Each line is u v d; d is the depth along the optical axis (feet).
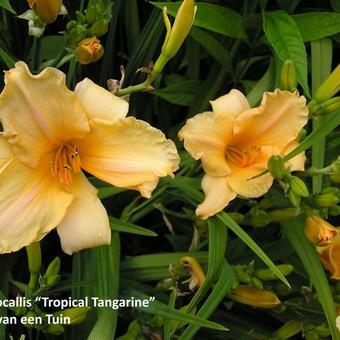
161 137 2.07
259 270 2.30
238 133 2.26
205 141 2.22
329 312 2.27
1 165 1.99
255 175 2.25
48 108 2.00
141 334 2.34
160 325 2.31
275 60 2.57
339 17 2.51
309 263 2.32
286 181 2.14
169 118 2.82
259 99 2.55
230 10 2.53
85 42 2.19
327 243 2.22
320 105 2.25
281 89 2.28
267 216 2.31
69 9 2.75
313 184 2.37
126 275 2.45
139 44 2.67
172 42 2.14
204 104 2.71
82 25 2.20
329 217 2.86
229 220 2.21
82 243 2.07
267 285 2.45
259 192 2.23
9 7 2.19
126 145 2.09
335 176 2.23
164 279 2.43
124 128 2.07
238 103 2.27
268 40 2.51
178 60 2.85
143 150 2.08
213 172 2.23
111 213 2.61
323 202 2.21
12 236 1.99
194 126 2.22
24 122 1.98
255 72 2.89
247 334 2.61
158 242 2.86
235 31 2.55
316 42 2.54
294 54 2.35
